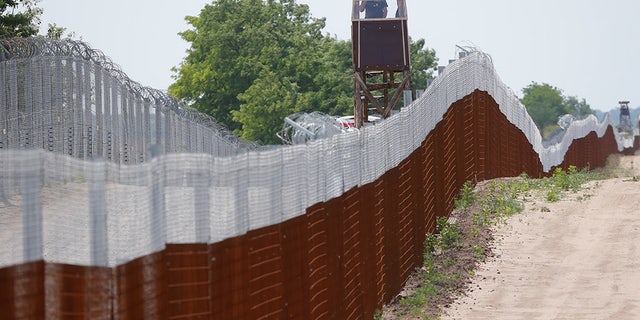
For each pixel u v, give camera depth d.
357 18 128.88
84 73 78.50
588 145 179.12
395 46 128.62
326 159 34.09
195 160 22.50
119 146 82.62
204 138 92.56
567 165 153.50
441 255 58.47
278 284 27.95
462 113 76.75
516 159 105.44
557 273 54.66
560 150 146.62
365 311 40.50
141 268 20.20
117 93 81.56
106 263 18.78
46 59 73.19
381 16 129.00
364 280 40.34
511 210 71.25
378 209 43.59
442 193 66.06
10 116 69.38
